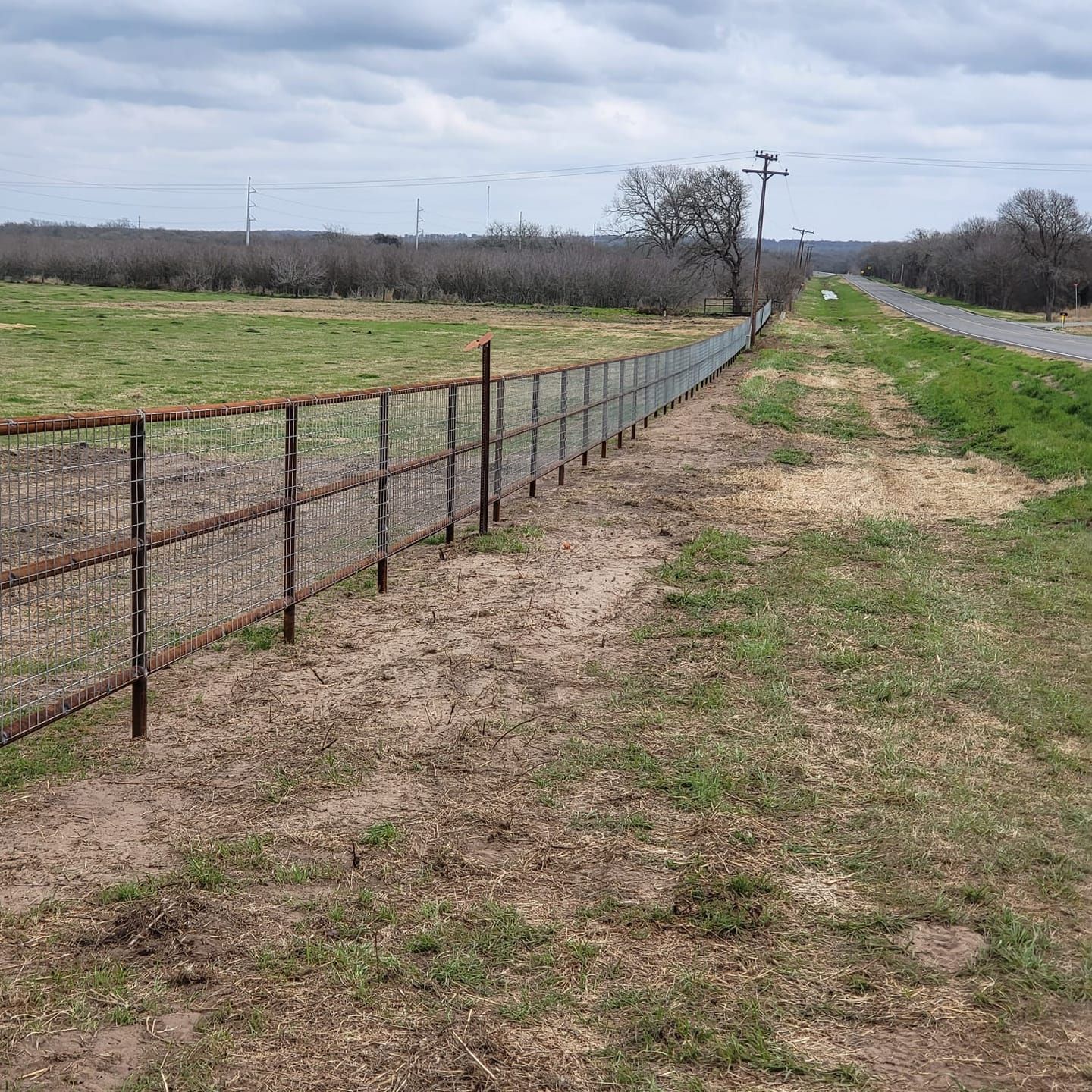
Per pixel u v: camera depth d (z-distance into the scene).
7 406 20.14
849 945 3.92
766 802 5.07
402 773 5.37
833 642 7.67
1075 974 3.79
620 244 129.38
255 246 103.88
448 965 3.69
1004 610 8.88
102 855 4.43
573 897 4.20
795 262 164.25
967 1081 3.23
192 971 3.61
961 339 50.44
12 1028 3.31
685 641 7.70
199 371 29.89
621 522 12.19
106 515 9.39
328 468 12.03
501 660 7.16
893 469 17.31
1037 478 16.16
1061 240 121.31
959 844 4.72
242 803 4.96
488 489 11.31
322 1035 3.32
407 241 158.25
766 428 21.95
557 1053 3.28
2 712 4.84
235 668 6.89
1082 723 6.25
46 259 94.50
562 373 14.47
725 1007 3.53
